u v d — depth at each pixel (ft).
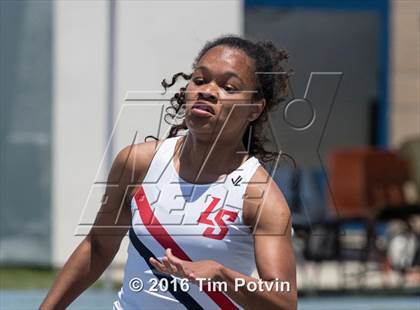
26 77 71.20
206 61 25.35
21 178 71.31
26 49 71.15
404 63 101.86
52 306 27.22
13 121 71.26
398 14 100.99
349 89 102.83
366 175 74.54
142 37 69.10
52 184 71.46
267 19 98.02
